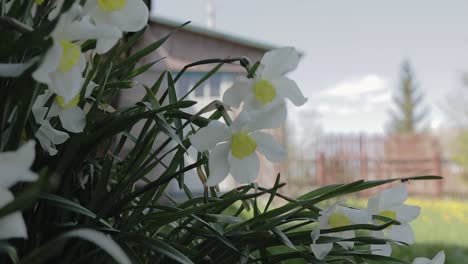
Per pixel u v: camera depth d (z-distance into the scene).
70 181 0.55
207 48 8.45
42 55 0.37
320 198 0.56
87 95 0.56
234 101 0.56
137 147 0.60
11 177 0.37
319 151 10.77
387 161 11.58
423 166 11.67
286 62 0.56
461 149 11.30
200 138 0.53
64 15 0.41
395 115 26.16
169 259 0.59
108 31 0.42
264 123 0.55
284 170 9.79
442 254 0.61
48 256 0.35
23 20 0.45
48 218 0.53
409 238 0.62
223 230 0.64
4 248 0.40
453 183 11.54
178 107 0.53
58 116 0.57
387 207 0.61
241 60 0.58
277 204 4.02
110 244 0.34
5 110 0.43
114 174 0.63
